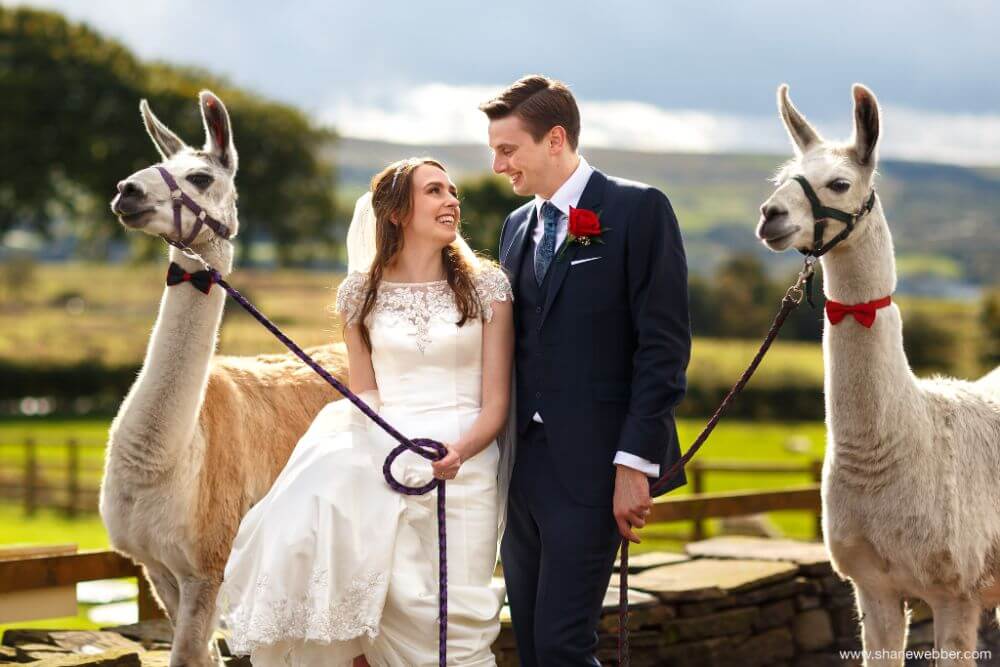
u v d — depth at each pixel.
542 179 3.53
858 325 3.69
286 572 3.32
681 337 3.40
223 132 4.25
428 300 3.59
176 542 4.10
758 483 17.78
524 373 3.57
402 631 3.45
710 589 5.57
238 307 44.72
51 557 4.71
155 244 47.75
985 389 4.15
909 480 3.71
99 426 29.17
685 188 156.62
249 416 4.49
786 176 3.69
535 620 3.46
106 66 44.78
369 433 3.57
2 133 42.72
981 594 3.86
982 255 123.06
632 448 3.32
